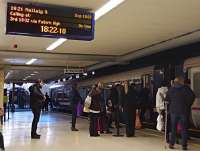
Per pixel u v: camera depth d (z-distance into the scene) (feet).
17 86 127.03
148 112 43.88
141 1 20.88
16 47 38.68
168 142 30.60
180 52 36.94
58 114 87.81
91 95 36.73
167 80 39.11
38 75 92.07
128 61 47.57
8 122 56.44
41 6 20.76
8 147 28.89
